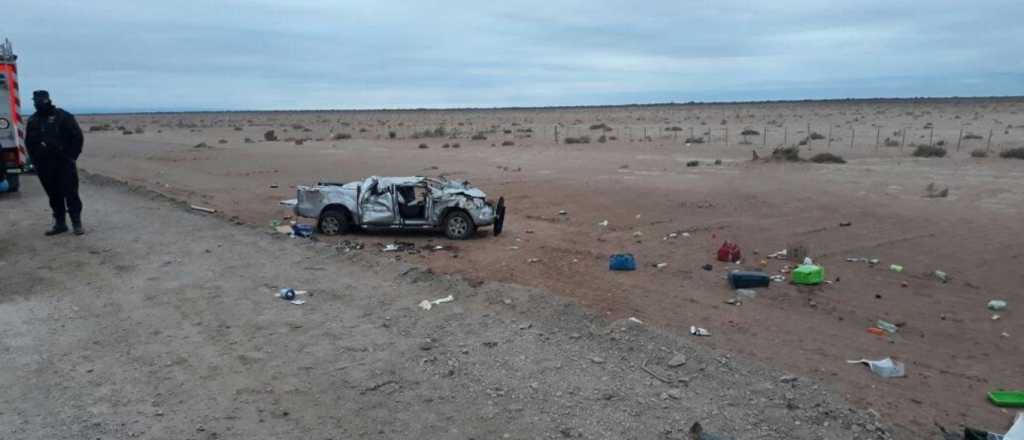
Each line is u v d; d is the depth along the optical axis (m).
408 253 13.48
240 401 6.20
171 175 28.23
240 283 9.97
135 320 8.38
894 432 6.06
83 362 7.08
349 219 15.52
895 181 24.34
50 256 11.64
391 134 58.75
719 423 5.80
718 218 17.91
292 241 12.87
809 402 6.23
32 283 10.00
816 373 7.57
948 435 6.09
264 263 11.12
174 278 10.23
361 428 5.71
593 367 6.90
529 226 17.11
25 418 5.85
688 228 16.59
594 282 11.39
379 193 15.35
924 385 7.48
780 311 10.12
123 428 5.69
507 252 13.81
